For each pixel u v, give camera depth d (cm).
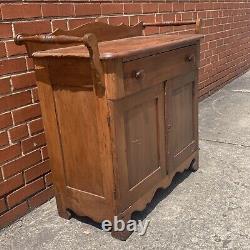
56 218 249
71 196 237
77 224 242
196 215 243
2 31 221
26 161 249
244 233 223
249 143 349
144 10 338
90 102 203
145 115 226
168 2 373
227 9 527
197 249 212
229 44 559
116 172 210
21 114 241
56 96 217
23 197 251
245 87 555
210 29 480
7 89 229
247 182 280
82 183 228
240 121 408
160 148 246
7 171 237
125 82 198
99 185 220
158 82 226
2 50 222
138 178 231
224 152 333
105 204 221
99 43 248
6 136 233
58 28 244
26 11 232
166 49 225
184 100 265
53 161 236
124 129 208
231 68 587
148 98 223
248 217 238
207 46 480
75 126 216
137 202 232
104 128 202
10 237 231
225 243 215
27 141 248
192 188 276
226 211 245
